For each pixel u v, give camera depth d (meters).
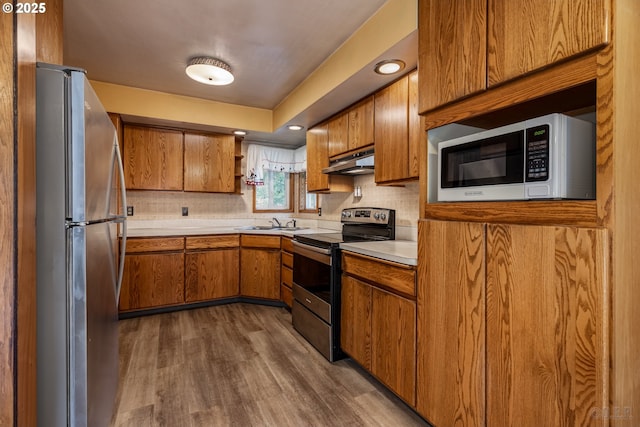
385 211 2.55
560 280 0.98
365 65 1.96
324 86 2.45
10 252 0.83
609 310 0.88
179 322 2.96
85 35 2.09
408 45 1.73
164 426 1.56
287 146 4.37
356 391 1.87
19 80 0.85
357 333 2.02
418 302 1.54
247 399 1.78
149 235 3.13
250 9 1.82
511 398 1.12
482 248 1.23
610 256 0.88
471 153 1.32
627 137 0.91
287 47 2.24
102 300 1.32
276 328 2.82
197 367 2.13
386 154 2.25
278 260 3.41
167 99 3.12
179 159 3.49
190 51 2.30
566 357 0.97
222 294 3.47
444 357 1.39
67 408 1.06
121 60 2.44
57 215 1.04
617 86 0.88
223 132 3.66
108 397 1.46
